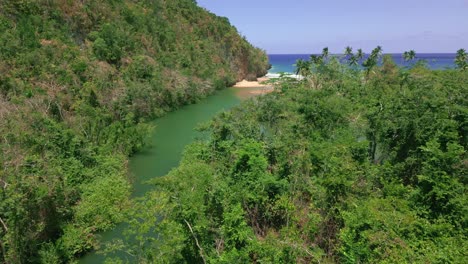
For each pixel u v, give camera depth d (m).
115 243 13.83
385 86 32.66
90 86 31.94
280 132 22.12
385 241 11.17
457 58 47.28
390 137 19.97
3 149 16.50
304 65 45.19
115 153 24.91
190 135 33.66
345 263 11.71
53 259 13.84
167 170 24.41
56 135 20.55
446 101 20.53
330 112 23.05
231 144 21.09
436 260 10.52
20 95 25.89
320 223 13.73
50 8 37.44
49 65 30.80
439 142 17.12
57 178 16.19
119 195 18.62
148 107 39.22
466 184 14.57
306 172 16.81
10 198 12.45
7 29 31.11
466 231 12.23
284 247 11.93
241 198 14.73
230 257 11.69
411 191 14.81
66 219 16.17
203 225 12.40
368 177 15.98
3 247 12.24
